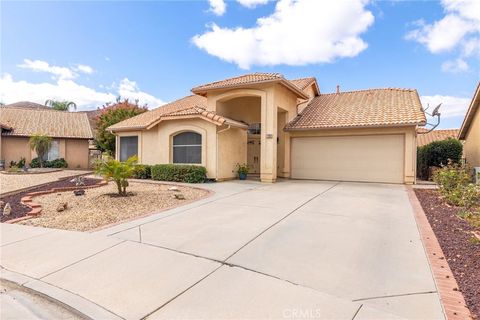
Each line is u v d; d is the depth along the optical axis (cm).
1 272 519
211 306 394
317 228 730
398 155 1731
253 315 370
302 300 401
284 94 1933
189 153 1886
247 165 2123
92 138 3244
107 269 516
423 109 1780
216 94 1945
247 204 1044
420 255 549
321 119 1969
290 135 2012
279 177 2052
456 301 388
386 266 503
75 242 654
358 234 680
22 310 418
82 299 424
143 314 383
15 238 689
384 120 1722
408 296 405
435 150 2105
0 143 2795
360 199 1139
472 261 514
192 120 1845
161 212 931
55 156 3105
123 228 753
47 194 1299
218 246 611
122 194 1241
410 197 1196
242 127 1961
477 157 2014
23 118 3203
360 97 2259
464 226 737
